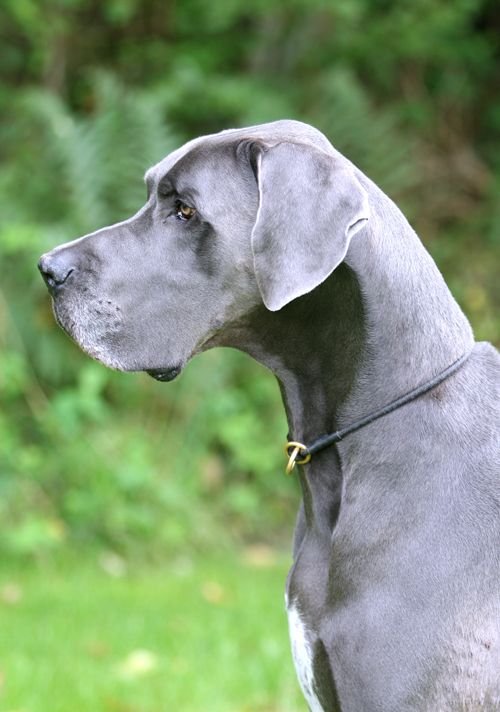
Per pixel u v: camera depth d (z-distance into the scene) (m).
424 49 16.27
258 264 4.37
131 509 11.62
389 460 4.54
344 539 4.51
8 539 11.23
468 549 4.36
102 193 12.69
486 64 17.28
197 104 15.11
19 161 13.73
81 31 16.38
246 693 7.68
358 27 16.22
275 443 12.59
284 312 4.69
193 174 4.73
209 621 9.36
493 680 4.30
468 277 14.41
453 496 4.42
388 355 4.59
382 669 4.32
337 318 4.64
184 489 12.07
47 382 12.59
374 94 16.91
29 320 12.46
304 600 4.62
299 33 16.17
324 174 4.36
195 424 12.43
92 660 8.44
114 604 9.94
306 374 4.78
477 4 16.31
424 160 16.25
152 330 4.80
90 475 11.67
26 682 7.93
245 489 12.37
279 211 4.36
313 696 4.66
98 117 13.21
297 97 15.51
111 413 12.46
